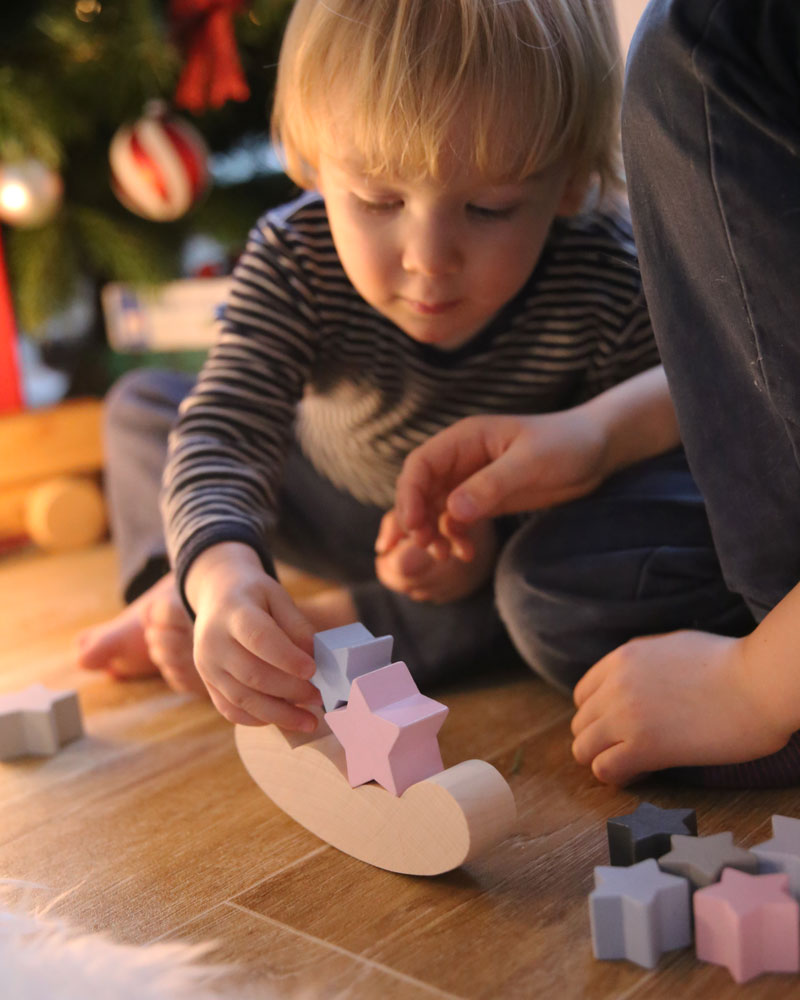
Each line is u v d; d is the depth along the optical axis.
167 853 0.74
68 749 0.93
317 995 0.56
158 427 1.21
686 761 0.74
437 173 0.82
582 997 0.55
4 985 0.57
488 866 0.69
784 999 0.54
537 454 0.89
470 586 1.03
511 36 0.82
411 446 1.11
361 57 0.82
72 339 1.85
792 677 0.69
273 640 0.73
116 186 1.60
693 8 0.66
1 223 1.65
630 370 1.04
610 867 0.60
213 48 1.45
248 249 1.05
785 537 0.71
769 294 0.64
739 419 0.70
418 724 0.65
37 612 1.36
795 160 0.62
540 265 1.00
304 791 0.74
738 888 0.57
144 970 0.58
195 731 0.95
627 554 0.87
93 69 1.52
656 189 0.69
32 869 0.73
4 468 1.61
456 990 0.57
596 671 0.80
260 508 0.94
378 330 1.03
